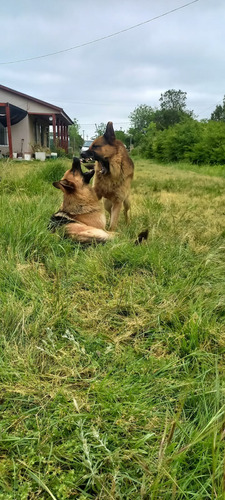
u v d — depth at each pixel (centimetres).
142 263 325
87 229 388
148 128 7506
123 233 417
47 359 199
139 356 210
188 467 137
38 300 254
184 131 2883
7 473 132
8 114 2034
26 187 661
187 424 157
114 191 453
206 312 249
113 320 245
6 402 165
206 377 192
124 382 181
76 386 180
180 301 257
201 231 440
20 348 204
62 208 418
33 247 342
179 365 195
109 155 437
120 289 275
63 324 230
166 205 603
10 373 177
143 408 163
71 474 131
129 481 133
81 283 293
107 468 134
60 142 3066
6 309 230
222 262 342
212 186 1044
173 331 232
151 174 1532
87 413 157
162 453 129
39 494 127
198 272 310
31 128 2491
